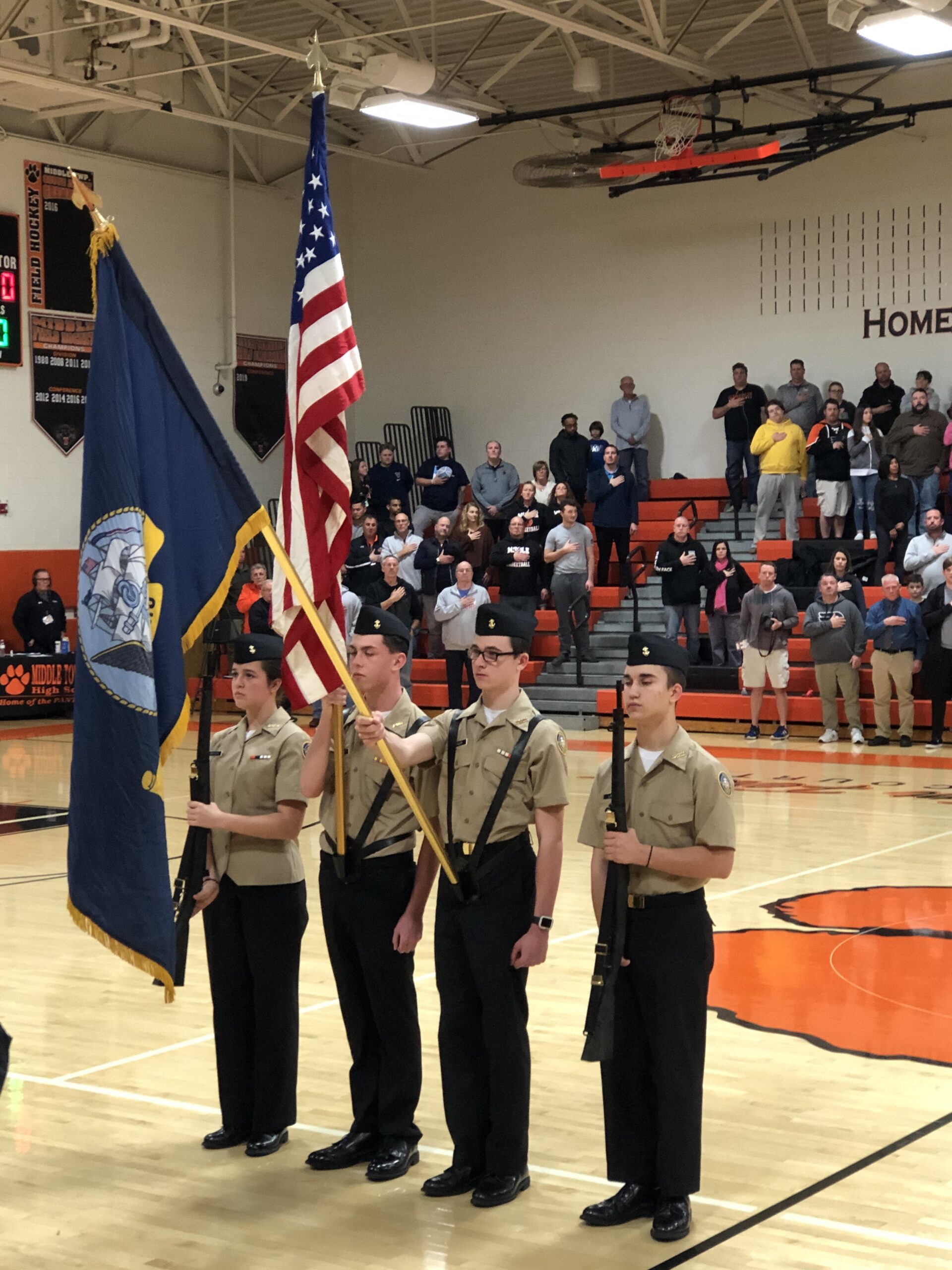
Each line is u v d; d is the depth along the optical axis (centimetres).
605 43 1994
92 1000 666
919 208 2030
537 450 2350
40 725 1912
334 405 449
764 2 1759
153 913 402
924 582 1620
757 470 2067
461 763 439
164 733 415
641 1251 394
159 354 430
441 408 2414
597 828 423
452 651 1684
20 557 2034
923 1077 553
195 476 432
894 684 1569
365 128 2434
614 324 2273
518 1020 432
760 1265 385
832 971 712
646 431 2158
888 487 1777
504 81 2156
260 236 2344
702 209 2194
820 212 2102
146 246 2181
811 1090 537
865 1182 446
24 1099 529
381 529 2131
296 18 1947
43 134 2059
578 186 2000
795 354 2131
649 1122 417
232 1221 416
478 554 1923
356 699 420
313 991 680
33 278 2039
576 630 1828
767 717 1703
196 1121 505
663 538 2089
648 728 419
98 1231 410
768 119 2078
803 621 1800
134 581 410
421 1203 429
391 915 451
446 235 2408
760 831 1098
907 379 2050
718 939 776
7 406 2017
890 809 1191
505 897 431
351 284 2491
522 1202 430
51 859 1022
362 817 453
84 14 1783
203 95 2214
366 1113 465
